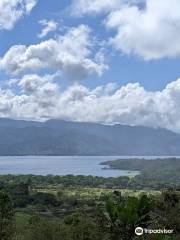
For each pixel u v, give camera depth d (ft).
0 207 120.78
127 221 71.41
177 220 87.45
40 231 121.08
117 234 71.87
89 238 112.88
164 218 88.17
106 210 73.82
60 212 325.42
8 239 117.08
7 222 118.42
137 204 73.15
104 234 82.94
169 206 91.56
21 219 186.91
